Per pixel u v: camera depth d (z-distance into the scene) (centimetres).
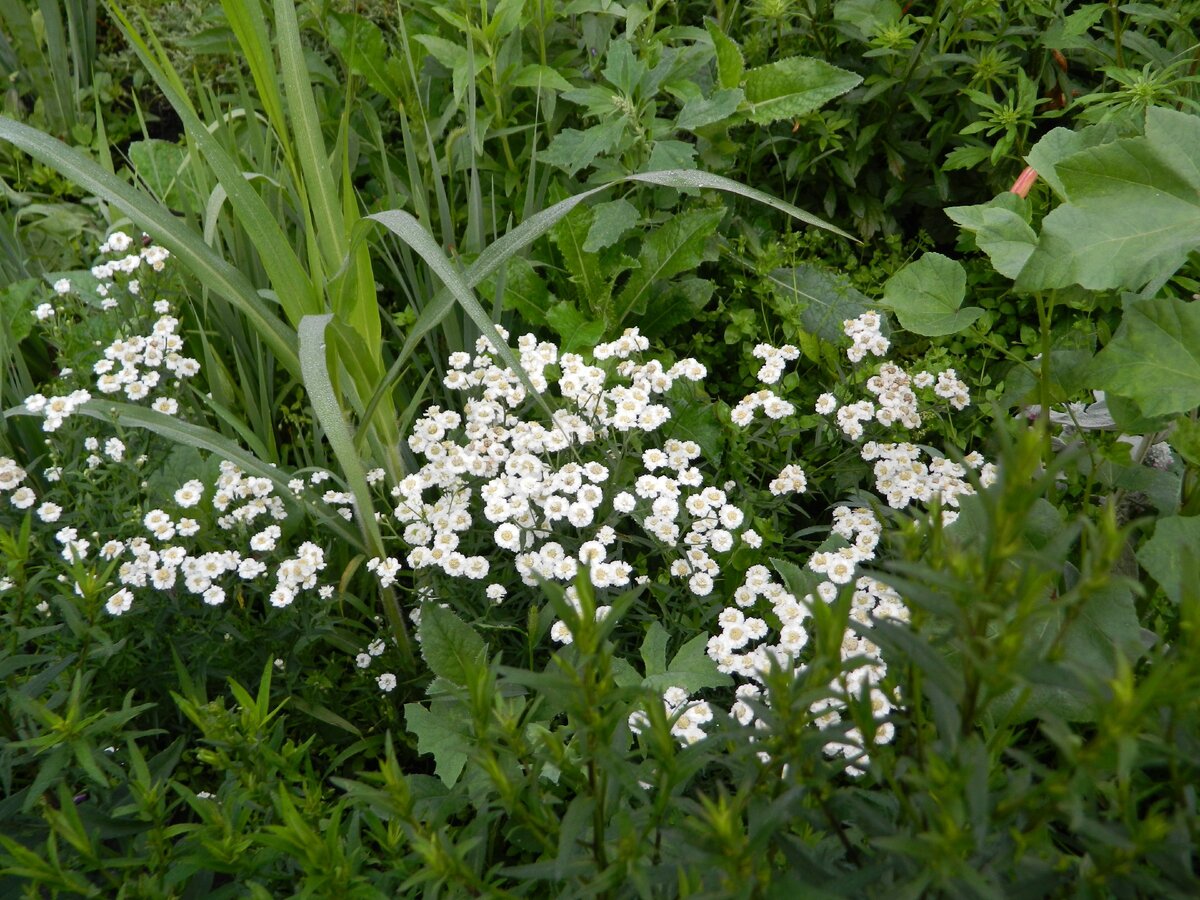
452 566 91
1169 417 82
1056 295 87
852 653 79
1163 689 48
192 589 89
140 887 68
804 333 106
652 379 99
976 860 58
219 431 112
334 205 96
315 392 86
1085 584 50
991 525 51
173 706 92
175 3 154
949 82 122
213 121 128
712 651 85
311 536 103
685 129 118
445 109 130
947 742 56
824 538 106
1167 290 107
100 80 153
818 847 66
